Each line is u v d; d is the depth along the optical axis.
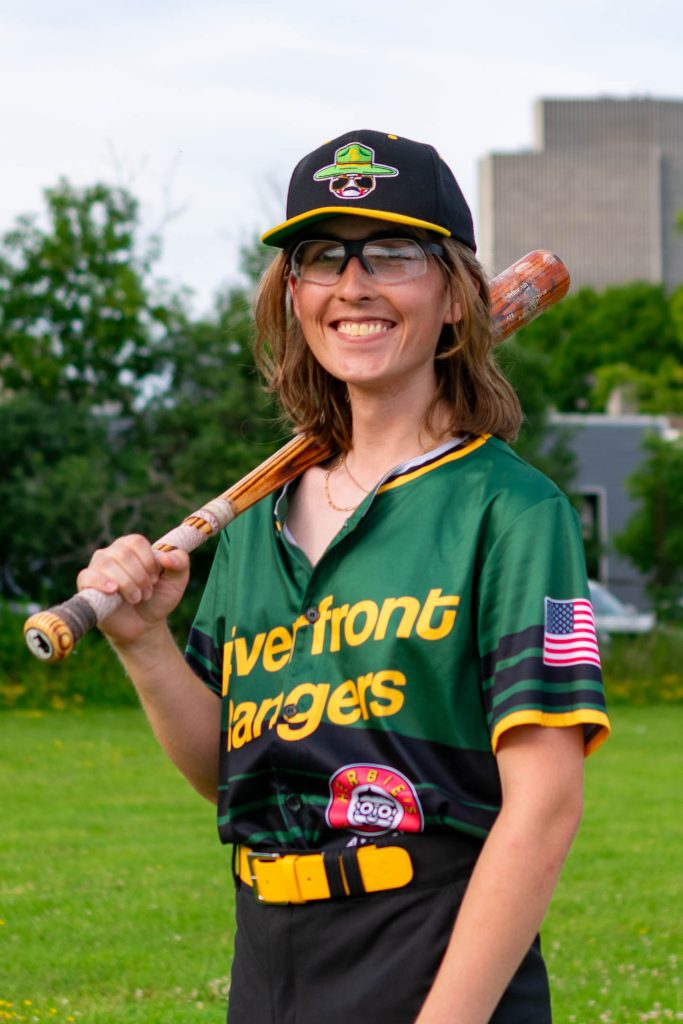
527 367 23.59
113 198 17.89
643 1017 5.06
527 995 2.07
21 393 17.98
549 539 2.09
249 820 2.22
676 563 23.19
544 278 2.73
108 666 16.17
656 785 10.82
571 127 108.50
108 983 5.46
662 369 40.62
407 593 2.11
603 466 30.31
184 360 17.98
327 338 2.31
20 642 15.98
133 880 7.17
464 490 2.17
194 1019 4.94
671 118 109.06
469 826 2.05
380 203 2.22
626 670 18.42
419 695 2.07
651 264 106.81
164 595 2.31
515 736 2.01
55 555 17.23
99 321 17.75
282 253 2.48
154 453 17.97
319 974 2.09
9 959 5.74
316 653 2.16
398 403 2.32
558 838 1.97
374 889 2.06
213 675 2.45
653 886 7.28
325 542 2.31
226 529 2.47
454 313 2.32
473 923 1.94
